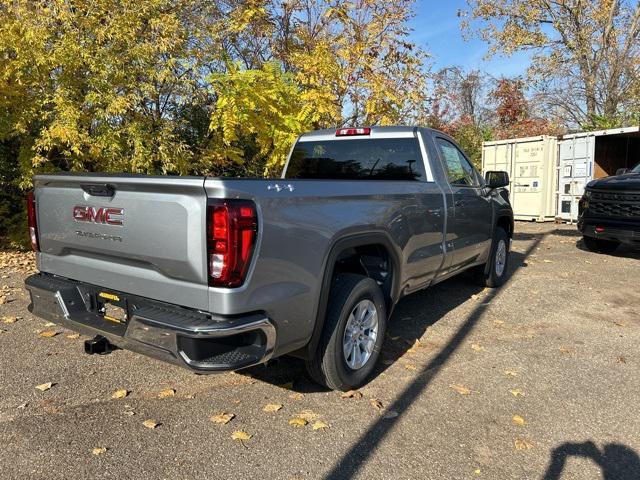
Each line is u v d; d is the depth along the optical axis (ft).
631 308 18.76
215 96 28.07
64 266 11.26
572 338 15.57
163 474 8.70
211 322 8.54
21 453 9.22
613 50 66.74
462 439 9.91
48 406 10.95
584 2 66.18
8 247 28.89
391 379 12.57
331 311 11.01
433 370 13.12
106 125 23.59
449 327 16.53
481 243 19.22
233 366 8.66
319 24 34.27
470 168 19.03
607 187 28.02
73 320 10.68
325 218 10.36
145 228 9.23
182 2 26.84
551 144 46.44
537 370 13.19
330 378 11.25
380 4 28.81
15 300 18.76
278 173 25.84
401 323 16.93
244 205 8.59
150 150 24.89
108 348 10.67
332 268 10.62
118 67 23.16
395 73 27.71
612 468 9.07
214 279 8.51
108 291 10.32
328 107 24.93
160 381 12.27
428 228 14.69
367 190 11.82
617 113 66.85
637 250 31.63
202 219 8.48
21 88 23.62
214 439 9.78
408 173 15.96
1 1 23.00
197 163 27.53
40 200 11.53
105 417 10.54
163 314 8.96
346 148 16.90
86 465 8.90
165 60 25.22
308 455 9.32
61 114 22.71
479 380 12.55
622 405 11.35
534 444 9.77
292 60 28.25
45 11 22.39
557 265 26.76
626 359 13.96
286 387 12.02
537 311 18.34
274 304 9.20
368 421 10.53
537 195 47.32
